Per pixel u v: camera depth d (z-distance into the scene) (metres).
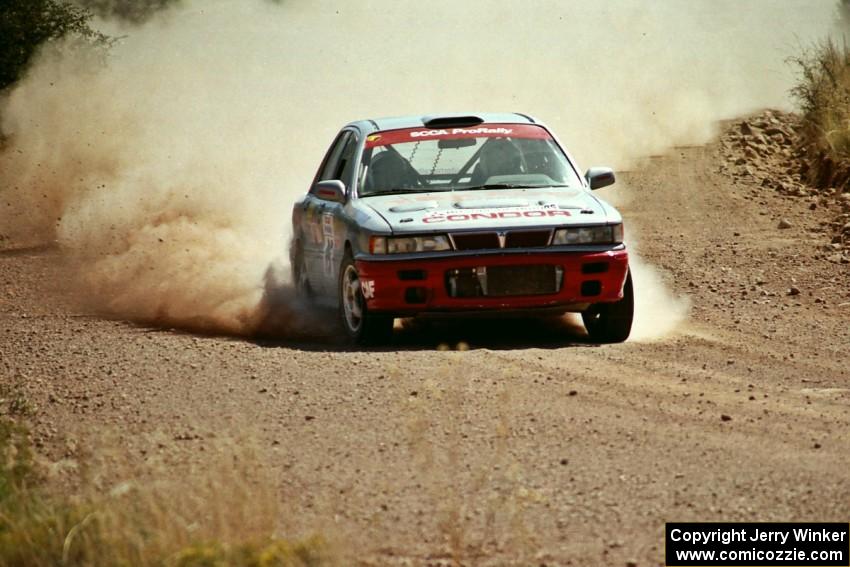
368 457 23.12
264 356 32.53
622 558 18.11
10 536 18.97
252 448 23.58
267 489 20.45
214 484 20.22
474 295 33.03
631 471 21.80
